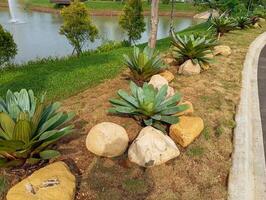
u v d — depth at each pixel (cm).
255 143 450
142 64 601
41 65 913
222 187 345
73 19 1314
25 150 324
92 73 734
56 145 393
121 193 324
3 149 314
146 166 361
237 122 499
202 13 3541
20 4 3956
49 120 350
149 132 381
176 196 325
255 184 361
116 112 455
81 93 588
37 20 2716
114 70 755
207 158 392
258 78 764
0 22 2509
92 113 486
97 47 1421
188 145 410
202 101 566
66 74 731
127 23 1673
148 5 3422
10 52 1009
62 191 291
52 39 1747
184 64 726
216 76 724
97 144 373
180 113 452
